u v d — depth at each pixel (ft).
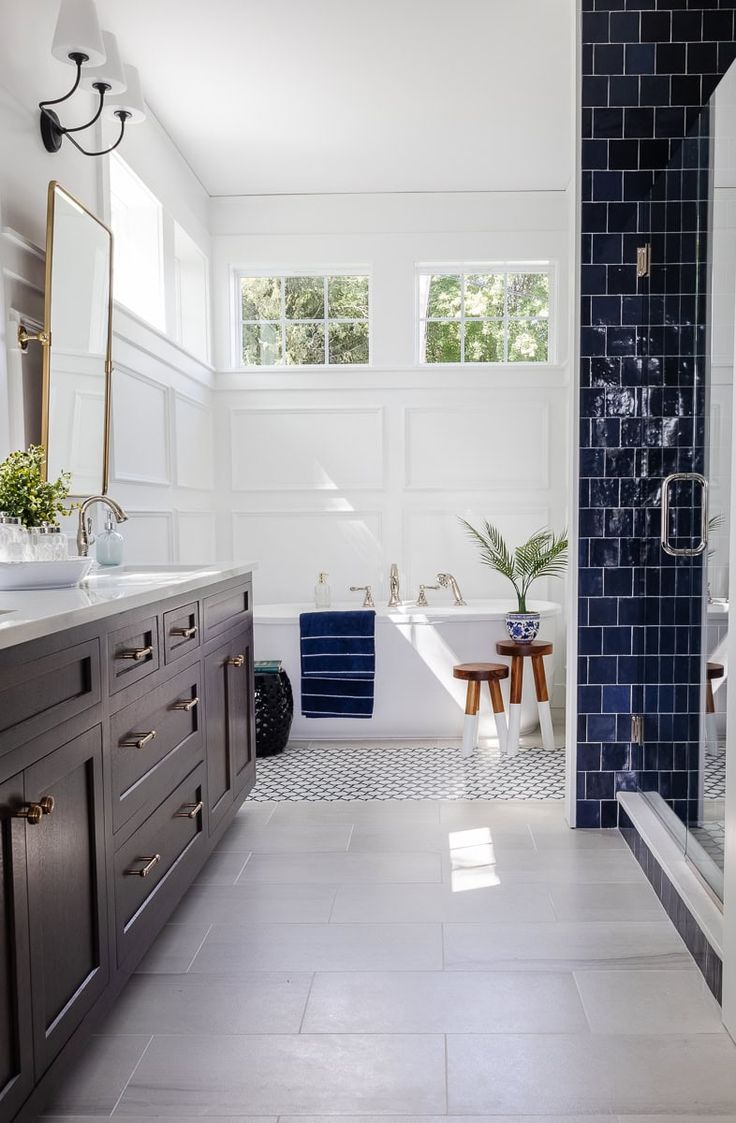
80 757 5.05
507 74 11.37
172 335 13.48
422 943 7.04
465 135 13.30
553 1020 5.92
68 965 4.85
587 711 9.73
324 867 8.70
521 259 15.92
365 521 16.25
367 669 13.47
